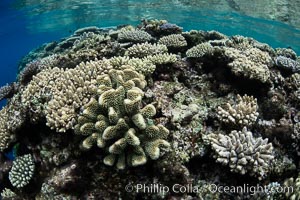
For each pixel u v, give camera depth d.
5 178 1.16
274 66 1.38
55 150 0.98
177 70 1.29
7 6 3.90
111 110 0.81
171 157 0.90
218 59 1.30
